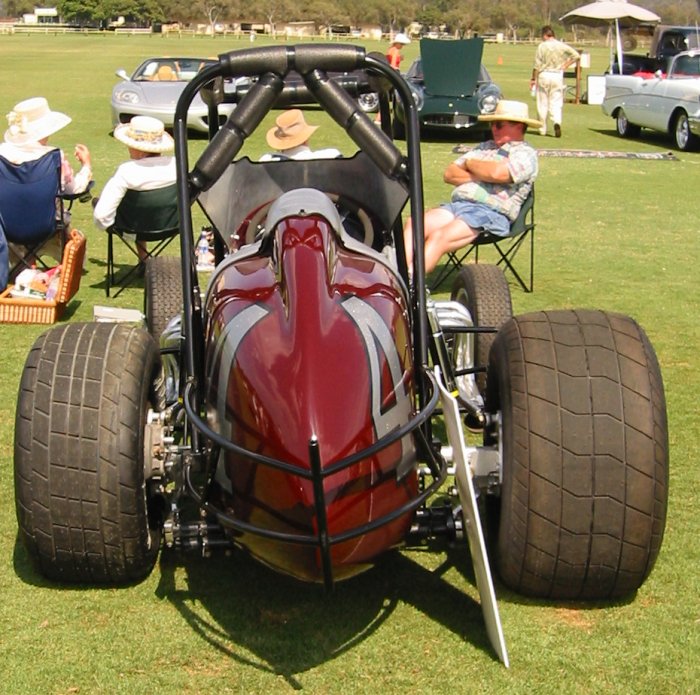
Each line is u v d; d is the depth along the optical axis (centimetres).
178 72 1736
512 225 702
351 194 412
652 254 893
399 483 303
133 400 315
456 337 529
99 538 315
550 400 297
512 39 10712
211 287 351
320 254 314
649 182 1319
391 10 12481
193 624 319
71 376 314
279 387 288
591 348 304
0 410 509
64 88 2533
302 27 11350
